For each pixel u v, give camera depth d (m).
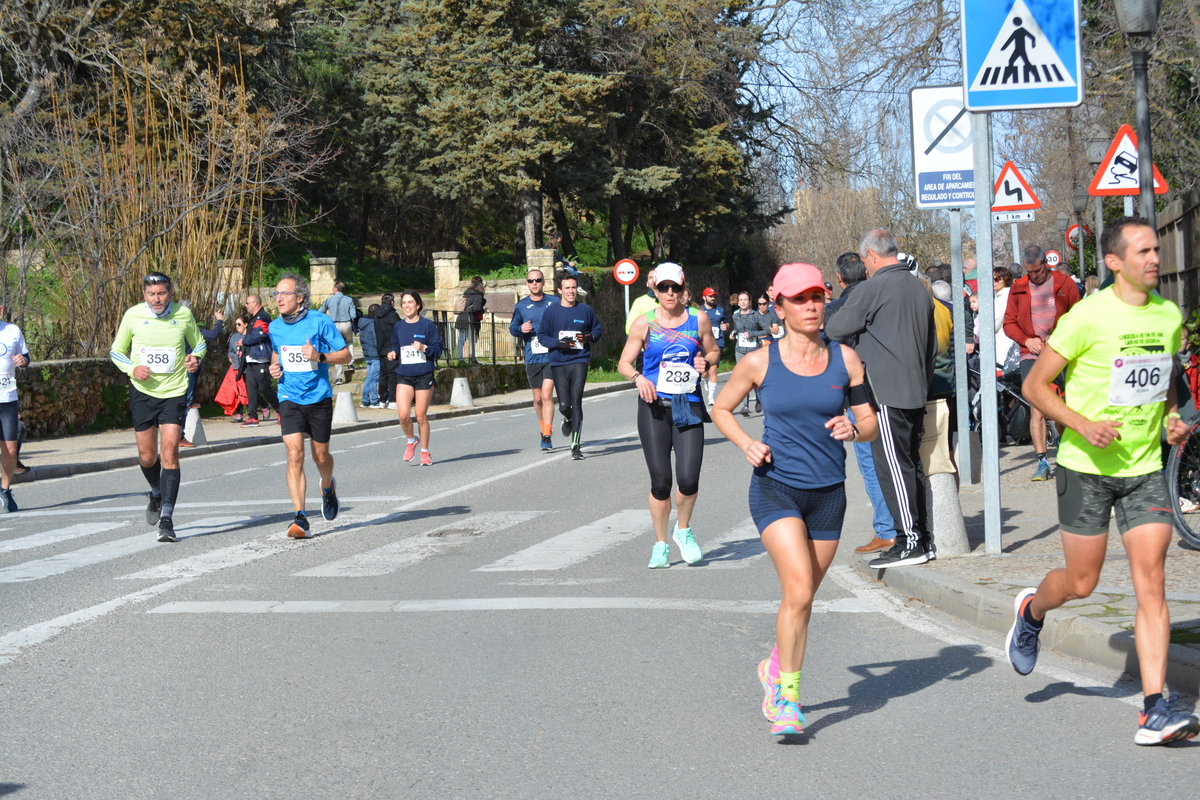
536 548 9.37
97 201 23.34
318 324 10.07
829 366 4.84
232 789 4.42
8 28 29.86
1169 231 18.09
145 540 10.15
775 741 4.81
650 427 8.48
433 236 56.19
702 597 7.52
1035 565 7.56
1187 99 18.58
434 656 6.23
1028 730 4.86
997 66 7.87
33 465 16.08
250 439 19.84
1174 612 6.04
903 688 5.51
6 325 12.36
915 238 62.50
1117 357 4.73
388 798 4.30
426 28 40.59
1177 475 8.00
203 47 32.31
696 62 43.06
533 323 16.66
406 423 15.59
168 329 10.16
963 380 10.86
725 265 61.31
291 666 6.09
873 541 8.60
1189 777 4.29
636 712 5.23
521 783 4.41
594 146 44.12
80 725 5.20
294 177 29.58
